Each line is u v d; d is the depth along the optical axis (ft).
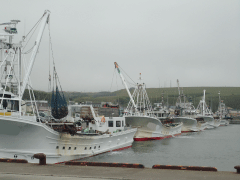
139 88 281.33
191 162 146.20
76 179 52.95
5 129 102.94
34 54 144.87
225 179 52.95
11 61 118.93
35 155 69.82
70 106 173.99
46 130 110.83
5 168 64.08
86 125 174.40
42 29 150.51
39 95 377.91
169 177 54.60
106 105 207.21
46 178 53.78
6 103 115.55
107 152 161.89
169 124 317.63
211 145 216.54
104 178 53.78
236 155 168.86
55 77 131.03
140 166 65.21
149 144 218.79
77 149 131.64
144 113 270.05
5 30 119.44
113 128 180.65
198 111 526.16
